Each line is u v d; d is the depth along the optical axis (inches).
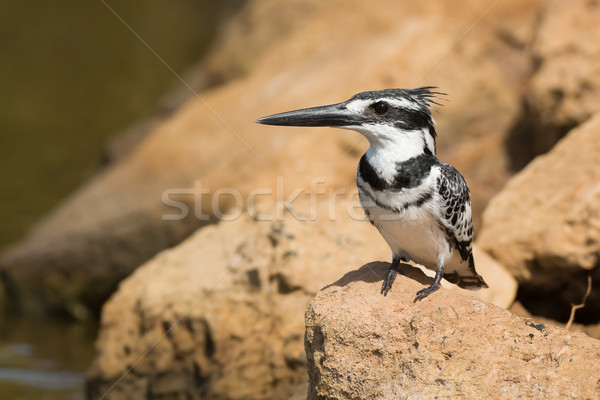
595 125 400.8
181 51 1296.8
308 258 345.1
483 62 595.8
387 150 259.6
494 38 642.8
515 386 216.7
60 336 542.3
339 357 237.9
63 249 588.7
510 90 587.2
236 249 372.8
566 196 361.4
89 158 847.7
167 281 375.2
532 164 401.4
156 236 564.1
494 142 550.0
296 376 335.3
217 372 346.9
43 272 591.8
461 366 223.9
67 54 1283.2
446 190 254.7
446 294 247.6
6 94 1076.5
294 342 337.1
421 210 255.0
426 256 267.9
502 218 378.6
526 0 717.3
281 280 345.1
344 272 341.1
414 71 578.2
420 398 222.4
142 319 369.7
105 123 964.6
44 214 698.2
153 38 1378.0
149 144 634.8
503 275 354.0
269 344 340.5
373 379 232.1
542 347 221.9
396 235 263.6
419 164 256.2
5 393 424.2
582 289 353.7
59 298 588.7
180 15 1534.2
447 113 567.8
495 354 223.8
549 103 483.5
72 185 769.6
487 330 229.5
